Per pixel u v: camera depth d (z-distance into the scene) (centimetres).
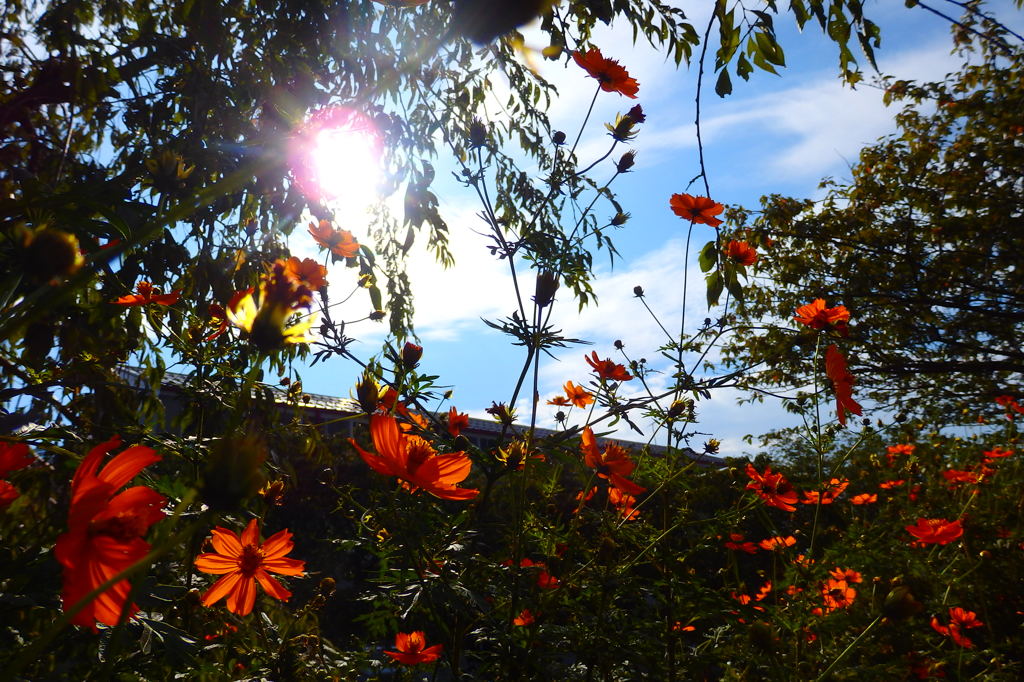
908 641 74
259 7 116
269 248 126
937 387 295
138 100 110
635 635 70
